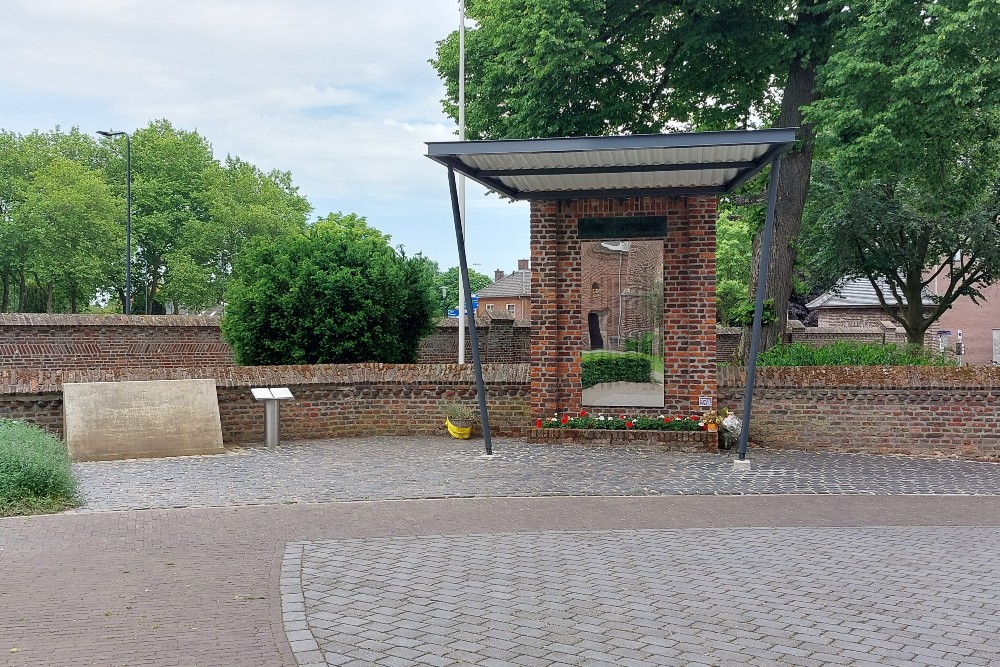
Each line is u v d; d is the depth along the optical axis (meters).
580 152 13.55
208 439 15.80
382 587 7.54
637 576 7.95
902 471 14.59
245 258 22.14
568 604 7.09
